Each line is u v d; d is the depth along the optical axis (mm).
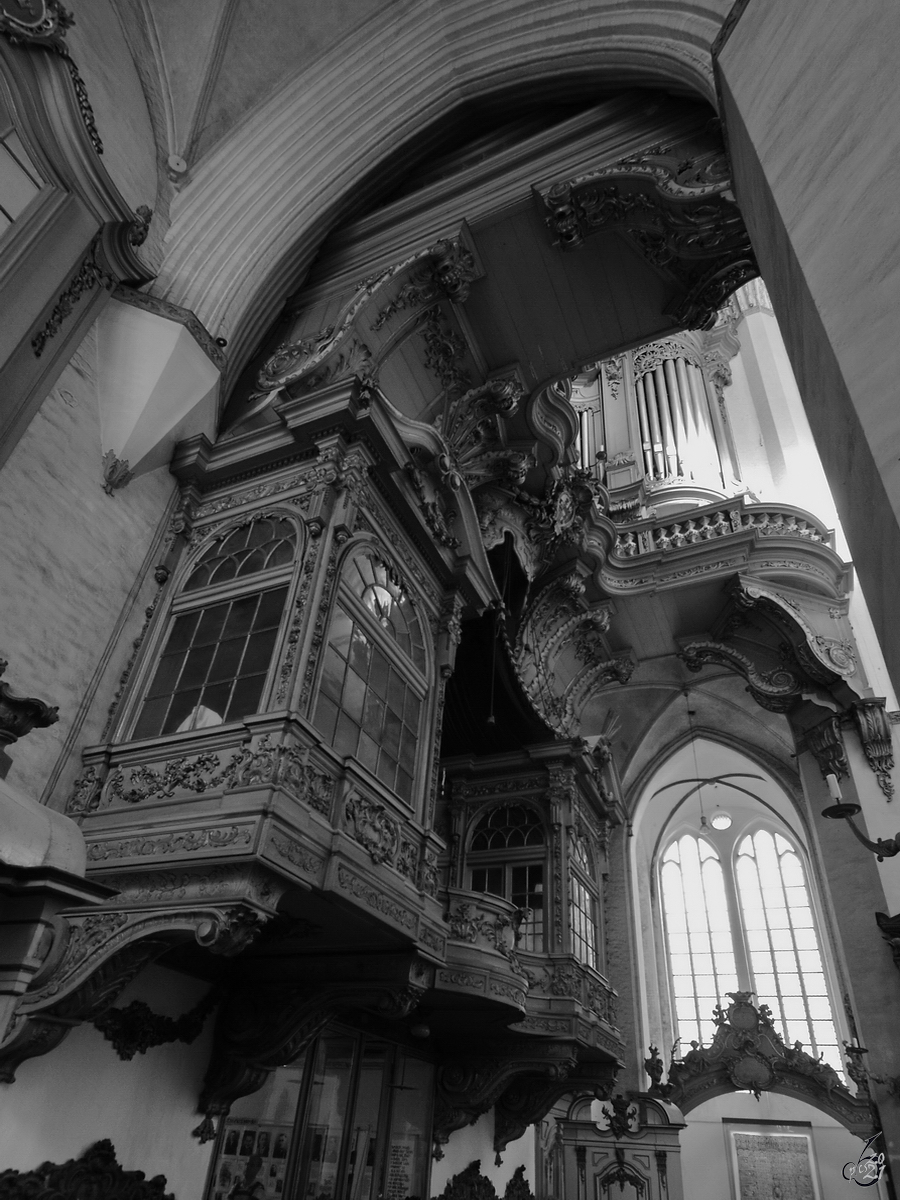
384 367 8414
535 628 12586
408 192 9758
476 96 9305
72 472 6086
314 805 4930
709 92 6281
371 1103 7543
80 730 5641
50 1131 4516
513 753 12195
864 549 2936
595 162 8094
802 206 2934
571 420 10477
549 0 8523
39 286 5832
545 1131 12984
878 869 11188
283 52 9031
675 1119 13125
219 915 4273
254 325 8320
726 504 13922
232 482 7051
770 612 12805
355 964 5766
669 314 8867
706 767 18797
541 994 9852
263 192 8633
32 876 2963
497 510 10156
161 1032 5383
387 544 6844
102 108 7363
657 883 19328
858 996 10883
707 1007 17469
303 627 5449
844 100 2785
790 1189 14078
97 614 6031
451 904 7441
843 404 2504
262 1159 6043
